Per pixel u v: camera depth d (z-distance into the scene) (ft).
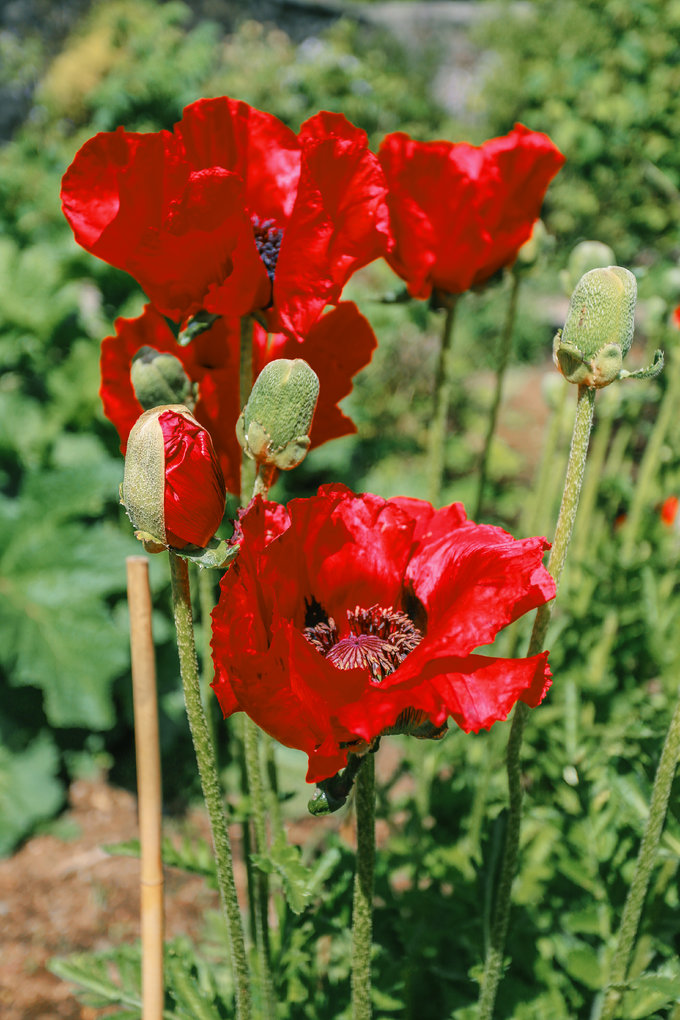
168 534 1.63
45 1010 3.51
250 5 13.82
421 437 7.27
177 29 11.96
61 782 4.67
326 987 2.49
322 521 1.73
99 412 5.03
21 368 5.42
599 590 3.65
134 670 1.86
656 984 1.97
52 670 4.33
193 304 1.92
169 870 4.20
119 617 4.68
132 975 2.23
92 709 4.33
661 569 3.62
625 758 2.42
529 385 9.20
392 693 1.55
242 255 1.81
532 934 2.52
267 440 1.73
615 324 1.66
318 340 2.07
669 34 6.93
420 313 6.79
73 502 4.58
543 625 1.79
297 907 1.96
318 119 1.90
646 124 7.06
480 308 8.51
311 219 1.82
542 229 2.57
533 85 7.74
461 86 13.69
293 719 1.60
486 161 2.27
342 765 1.60
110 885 4.11
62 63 10.88
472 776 3.24
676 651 3.07
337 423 2.11
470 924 2.42
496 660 1.59
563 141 7.34
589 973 2.29
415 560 1.83
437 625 1.65
